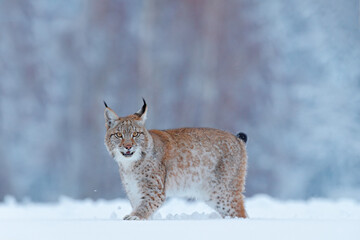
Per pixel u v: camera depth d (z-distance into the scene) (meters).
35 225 7.20
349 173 28.98
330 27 32.31
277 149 30.84
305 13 33.56
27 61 38.94
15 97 37.22
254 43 36.12
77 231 6.74
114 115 9.90
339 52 31.62
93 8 40.47
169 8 39.25
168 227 6.88
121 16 40.50
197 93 36.38
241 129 33.72
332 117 29.95
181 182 10.12
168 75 37.56
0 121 35.91
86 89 37.94
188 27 38.59
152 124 35.62
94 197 31.38
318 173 29.38
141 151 9.70
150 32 38.78
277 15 35.81
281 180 30.00
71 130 36.47
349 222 7.23
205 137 10.29
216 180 10.27
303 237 6.42
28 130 35.91
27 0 40.78
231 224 7.04
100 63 38.81
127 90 38.22
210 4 38.09
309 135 30.12
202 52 37.94
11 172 33.97
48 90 38.00
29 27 40.16
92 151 34.00
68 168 33.94
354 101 30.36
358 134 29.50
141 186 9.76
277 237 6.42
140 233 6.58
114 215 9.91
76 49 39.56
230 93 35.44
